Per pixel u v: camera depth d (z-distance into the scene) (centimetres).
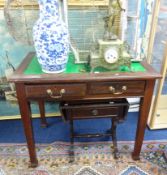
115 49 103
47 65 101
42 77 97
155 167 128
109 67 106
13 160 133
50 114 176
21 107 106
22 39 138
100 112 118
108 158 134
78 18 133
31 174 123
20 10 129
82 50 125
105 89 103
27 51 148
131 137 153
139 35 132
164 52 136
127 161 132
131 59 114
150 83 104
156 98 150
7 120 173
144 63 118
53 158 134
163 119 168
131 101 177
